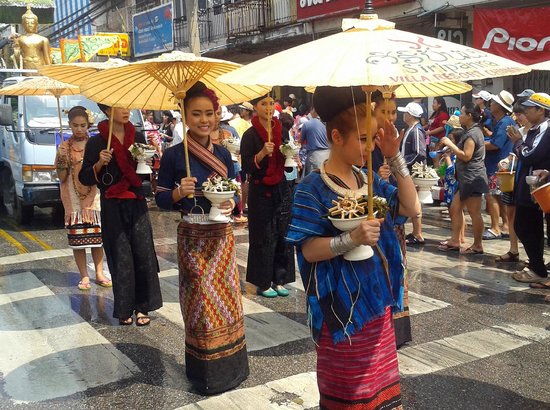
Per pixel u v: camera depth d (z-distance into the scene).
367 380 2.38
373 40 2.17
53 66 4.41
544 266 5.94
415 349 4.43
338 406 2.41
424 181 4.04
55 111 9.16
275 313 5.22
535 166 5.62
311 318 2.45
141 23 21.44
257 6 16.16
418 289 5.83
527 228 5.85
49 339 4.71
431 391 3.79
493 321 4.97
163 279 6.34
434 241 7.87
